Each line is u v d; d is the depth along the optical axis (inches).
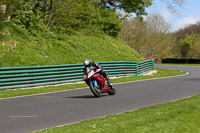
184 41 4249.5
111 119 315.3
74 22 1382.9
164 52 3029.0
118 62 1034.1
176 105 392.2
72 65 880.3
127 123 276.1
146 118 298.7
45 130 274.8
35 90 674.8
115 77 1006.4
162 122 267.7
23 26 1131.9
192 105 373.1
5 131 289.1
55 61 1019.9
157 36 2947.8
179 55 4264.3
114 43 1496.1
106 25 1615.4
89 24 1519.4
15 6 1107.3
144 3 1849.2
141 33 2787.9
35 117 362.3
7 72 720.3
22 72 749.9
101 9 1679.4
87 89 692.7
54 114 381.1
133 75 1097.4
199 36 4197.8
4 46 935.0
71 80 869.8
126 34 2760.8
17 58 906.1
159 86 708.0
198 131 224.5
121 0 1813.5
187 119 273.3
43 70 798.5
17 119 351.3
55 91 667.4
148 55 2923.2
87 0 1535.4
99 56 1232.8
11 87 717.3
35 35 1130.0
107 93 603.2
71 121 334.3
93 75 523.5
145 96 538.9
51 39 1171.3
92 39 1397.6
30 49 1007.6
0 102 511.2
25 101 514.3
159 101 474.9
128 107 423.8
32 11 1249.4
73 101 499.2
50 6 1288.1
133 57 1407.5
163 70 1392.7
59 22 1346.0
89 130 254.7
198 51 3791.8
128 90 644.1
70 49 1159.0
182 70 1440.7
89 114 375.9
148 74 1165.1
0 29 1002.7
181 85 715.4
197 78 920.3
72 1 1369.3
